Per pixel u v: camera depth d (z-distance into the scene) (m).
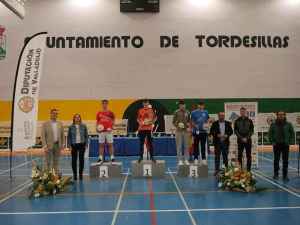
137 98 20.66
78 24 20.69
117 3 20.70
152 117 12.89
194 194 9.77
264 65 20.88
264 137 20.88
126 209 8.20
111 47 20.69
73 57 20.64
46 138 11.34
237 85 20.81
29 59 11.19
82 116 20.55
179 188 10.62
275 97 20.89
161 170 12.52
